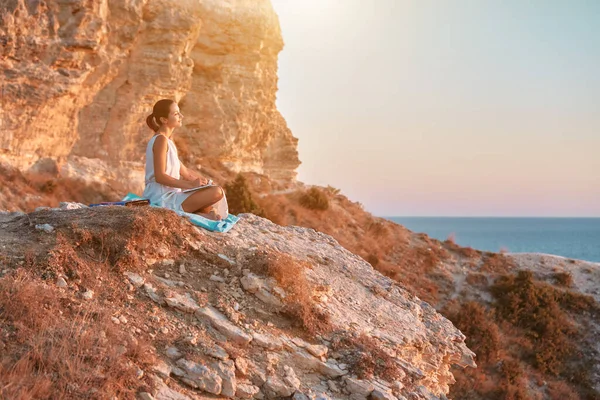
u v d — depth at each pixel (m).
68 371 4.55
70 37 28.73
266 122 44.75
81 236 6.20
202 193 7.52
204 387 5.11
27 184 27.05
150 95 34.03
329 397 5.66
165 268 6.48
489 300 30.86
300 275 6.93
